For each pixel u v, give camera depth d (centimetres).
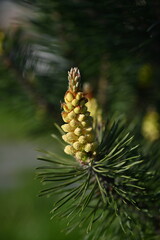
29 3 36
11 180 142
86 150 29
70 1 34
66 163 31
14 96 43
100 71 41
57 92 43
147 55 37
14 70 43
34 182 130
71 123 29
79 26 36
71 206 30
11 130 178
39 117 44
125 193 31
